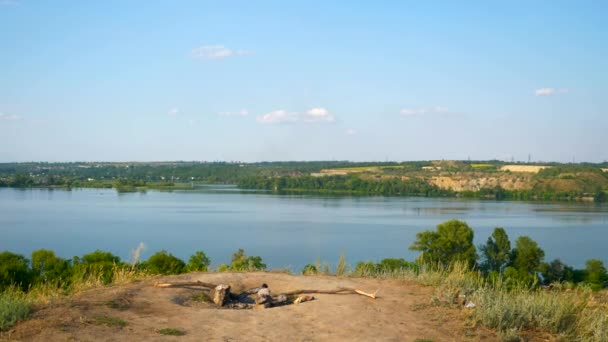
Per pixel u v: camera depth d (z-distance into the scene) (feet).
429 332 22.67
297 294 29.84
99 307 24.08
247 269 42.09
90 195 450.71
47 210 307.78
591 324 23.73
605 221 258.16
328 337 21.63
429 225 240.12
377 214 294.87
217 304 28.35
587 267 127.65
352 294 29.04
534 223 248.73
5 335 19.88
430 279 31.99
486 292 27.14
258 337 21.31
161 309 24.81
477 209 329.93
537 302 25.21
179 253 171.83
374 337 21.80
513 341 22.17
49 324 21.02
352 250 175.73
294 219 268.41
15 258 46.50
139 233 218.38
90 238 203.31
